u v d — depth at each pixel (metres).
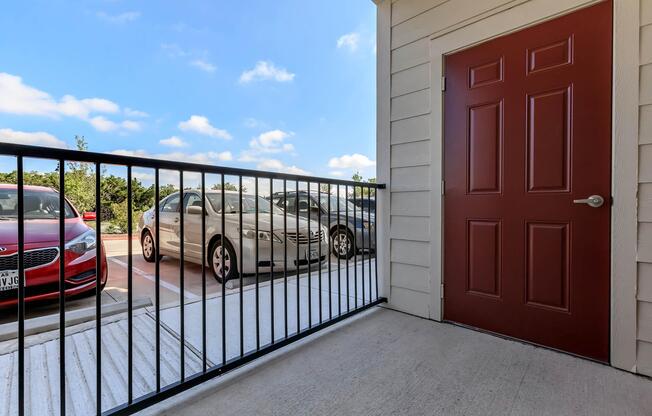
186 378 1.43
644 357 1.55
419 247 2.42
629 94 1.57
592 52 1.69
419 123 2.40
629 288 1.59
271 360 1.73
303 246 3.45
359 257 4.41
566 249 1.79
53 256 2.35
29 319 2.17
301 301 2.81
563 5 1.77
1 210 2.66
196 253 3.76
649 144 1.53
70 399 1.34
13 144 0.95
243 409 1.31
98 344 1.15
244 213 3.71
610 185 1.64
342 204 4.88
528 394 1.41
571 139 1.76
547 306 1.86
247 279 3.64
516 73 1.95
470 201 2.16
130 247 1.24
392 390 1.44
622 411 1.28
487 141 2.08
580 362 1.69
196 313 2.46
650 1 1.53
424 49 2.37
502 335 2.04
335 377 1.56
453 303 2.26
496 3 2.02
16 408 1.28
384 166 2.62
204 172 1.50
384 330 2.15
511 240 1.99
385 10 2.59
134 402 1.22
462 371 1.61
